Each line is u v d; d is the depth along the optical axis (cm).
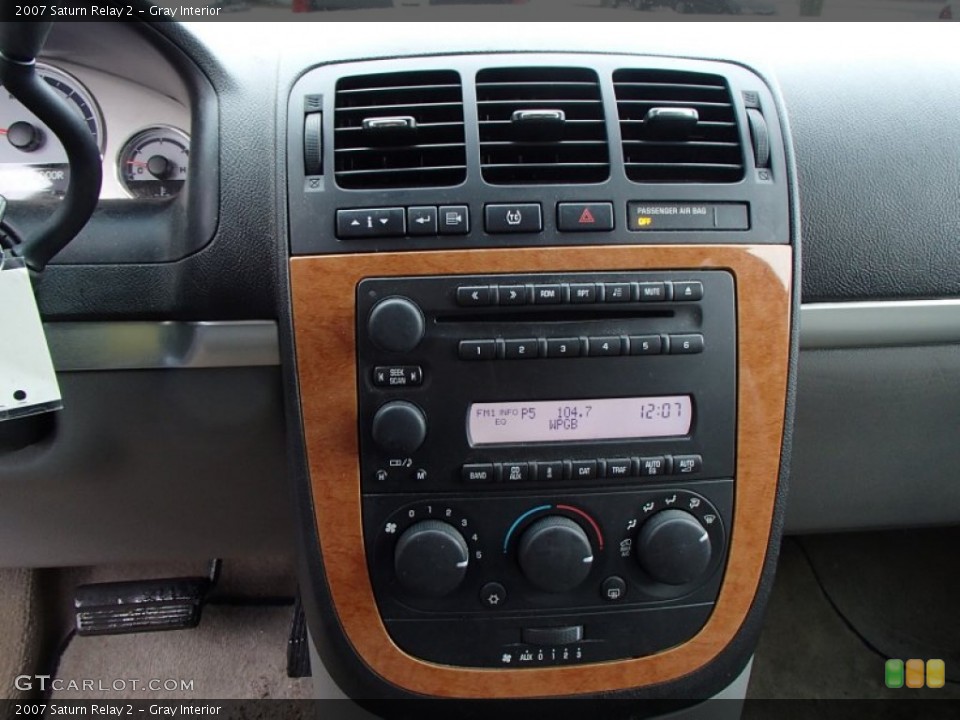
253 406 76
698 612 71
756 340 66
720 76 69
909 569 134
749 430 67
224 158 70
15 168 86
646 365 65
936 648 122
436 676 71
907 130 75
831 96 76
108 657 121
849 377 80
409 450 64
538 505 67
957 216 75
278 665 120
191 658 121
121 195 86
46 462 78
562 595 69
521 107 66
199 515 85
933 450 86
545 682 71
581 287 63
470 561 68
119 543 89
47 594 123
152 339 73
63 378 74
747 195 66
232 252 70
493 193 63
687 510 68
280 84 66
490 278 63
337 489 66
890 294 77
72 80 82
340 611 69
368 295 63
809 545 137
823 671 119
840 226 74
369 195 63
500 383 64
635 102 67
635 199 64
